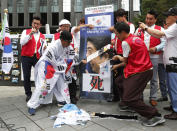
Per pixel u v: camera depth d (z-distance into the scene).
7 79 5.43
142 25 2.85
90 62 3.50
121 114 3.04
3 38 3.63
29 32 3.70
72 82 3.68
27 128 2.57
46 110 3.26
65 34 2.96
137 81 2.50
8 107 3.45
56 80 3.23
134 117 2.86
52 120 2.84
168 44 2.76
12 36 5.23
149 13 3.33
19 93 4.60
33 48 3.71
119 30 2.58
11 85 5.45
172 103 2.84
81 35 3.50
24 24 29.98
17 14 30.14
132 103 2.50
